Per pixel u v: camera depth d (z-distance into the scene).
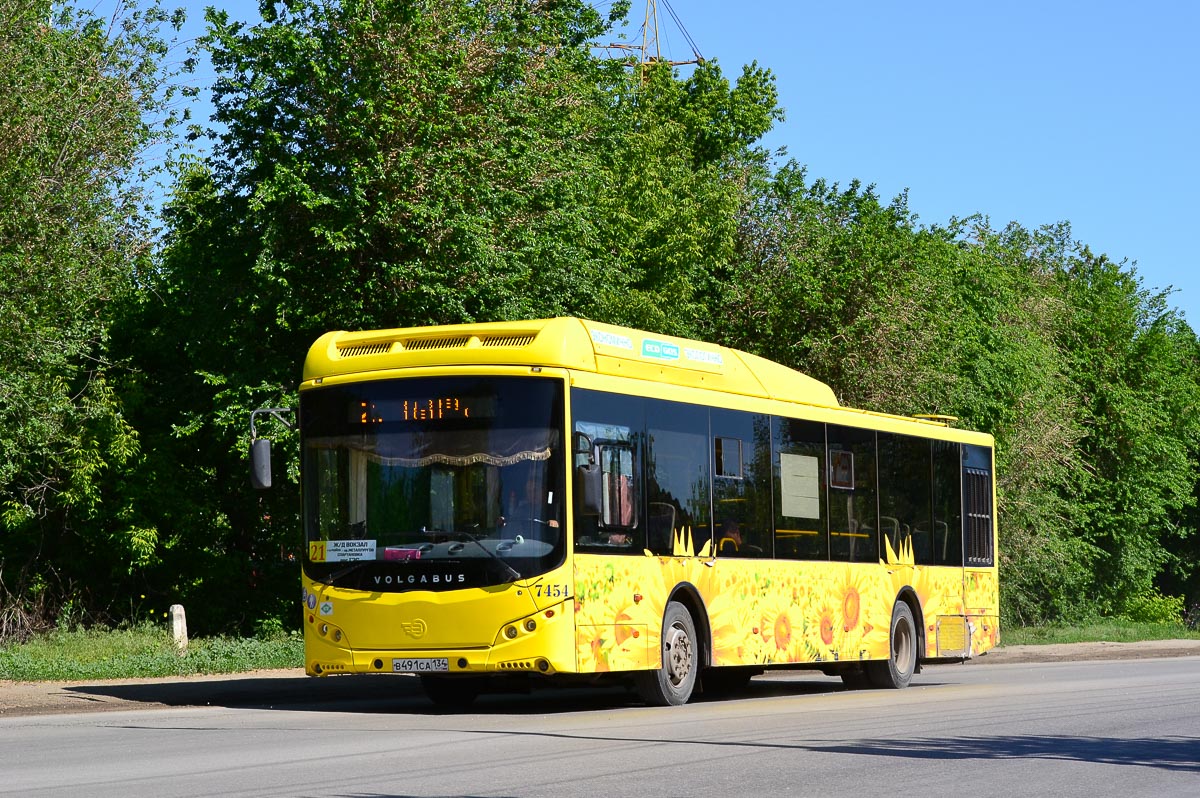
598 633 15.87
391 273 27.17
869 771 10.79
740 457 18.72
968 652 24.06
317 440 16.47
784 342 39.16
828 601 20.30
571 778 10.32
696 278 39.50
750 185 43.09
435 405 16.05
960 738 13.23
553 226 29.75
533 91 30.67
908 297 38.38
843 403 38.12
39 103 27.48
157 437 31.64
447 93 28.38
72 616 30.86
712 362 18.58
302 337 29.00
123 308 31.81
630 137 38.28
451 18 28.80
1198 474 62.22
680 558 17.34
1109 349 58.31
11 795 9.54
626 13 39.44
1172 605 61.53
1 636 30.00
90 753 12.14
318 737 13.44
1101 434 57.03
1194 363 67.25
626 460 16.58
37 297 27.25
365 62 27.50
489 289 28.02
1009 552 45.91
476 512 15.70
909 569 22.50
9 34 27.67
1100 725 14.60
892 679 21.83
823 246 39.31
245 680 21.72
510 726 14.61
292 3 28.14
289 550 34.06
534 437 15.67
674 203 38.16
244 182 28.55
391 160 27.44
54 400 27.48
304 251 28.12
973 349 42.25
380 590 15.88
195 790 9.70
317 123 27.14
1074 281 61.03
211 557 32.53
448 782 10.09
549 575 15.45
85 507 30.30
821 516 20.33
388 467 16.09
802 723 14.82
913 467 22.91
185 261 30.03
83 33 30.19
